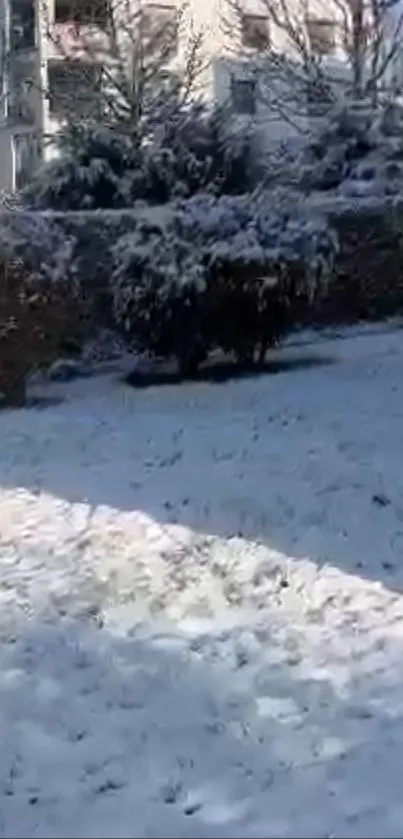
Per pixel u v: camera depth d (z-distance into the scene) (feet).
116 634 19.56
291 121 78.84
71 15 93.71
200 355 39.86
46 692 17.42
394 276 54.34
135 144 48.60
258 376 39.19
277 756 15.29
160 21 96.73
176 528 24.13
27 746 15.76
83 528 24.48
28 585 21.76
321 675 17.76
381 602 20.40
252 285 37.91
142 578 21.84
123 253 38.24
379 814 13.80
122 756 15.40
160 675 17.87
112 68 76.38
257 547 22.94
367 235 53.26
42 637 19.47
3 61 103.71
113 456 29.55
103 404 35.91
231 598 20.90
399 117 61.46
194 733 15.98
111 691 17.37
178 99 70.18
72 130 53.01
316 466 27.58
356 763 15.05
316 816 13.78
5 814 14.02
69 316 38.73
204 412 33.94
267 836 13.32
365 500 25.14
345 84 79.71
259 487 26.18
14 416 34.83
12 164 98.78
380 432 30.68
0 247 36.06
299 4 94.63
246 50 101.55
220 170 42.16
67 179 47.52
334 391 36.11
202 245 37.70
